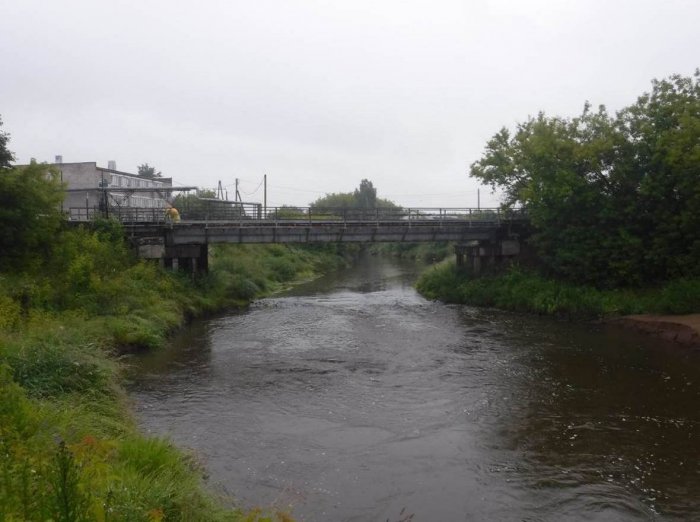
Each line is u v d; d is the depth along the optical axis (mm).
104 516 4582
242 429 12555
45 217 22094
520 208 36781
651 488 9773
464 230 35969
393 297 38812
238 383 16375
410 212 38438
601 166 29016
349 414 13703
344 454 11242
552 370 17703
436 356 19812
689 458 10953
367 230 34719
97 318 20125
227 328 25750
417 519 8805
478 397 14992
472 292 34156
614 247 28156
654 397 14805
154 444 8547
